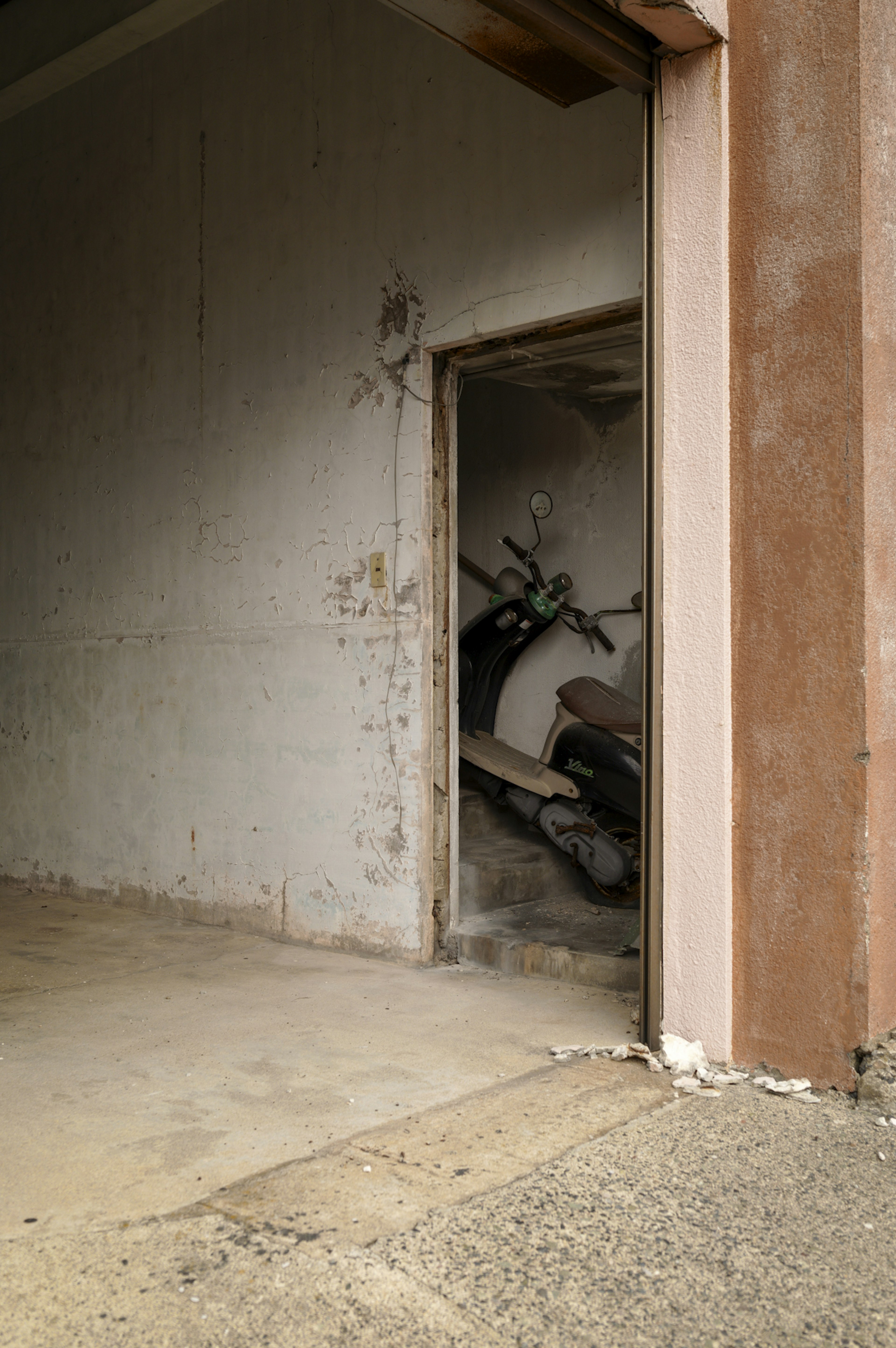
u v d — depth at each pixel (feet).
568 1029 9.95
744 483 8.69
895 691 8.43
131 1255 5.79
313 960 12.94
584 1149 7.18
